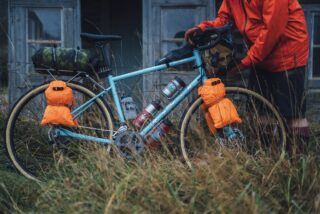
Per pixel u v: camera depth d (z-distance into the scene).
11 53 6.39
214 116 3.91
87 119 4.17
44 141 4.64
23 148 4.52
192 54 4.13
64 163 4.02
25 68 6.39
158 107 4.13
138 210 3.09
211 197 3.24
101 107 4.14
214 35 4.05
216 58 4.04
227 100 3.95
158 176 3.45
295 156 3.69
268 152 3.84
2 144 4.74
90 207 3.28
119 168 3.68
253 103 4.04
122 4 9.09
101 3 8.96
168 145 4.07
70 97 4.04
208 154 3.70
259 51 3.81
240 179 3.43
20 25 6.37
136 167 3.72
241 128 4.13
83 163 3.85
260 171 3.55
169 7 6.25
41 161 4.37
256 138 4.05
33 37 6.40
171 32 6.28
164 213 3.14
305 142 4.06
